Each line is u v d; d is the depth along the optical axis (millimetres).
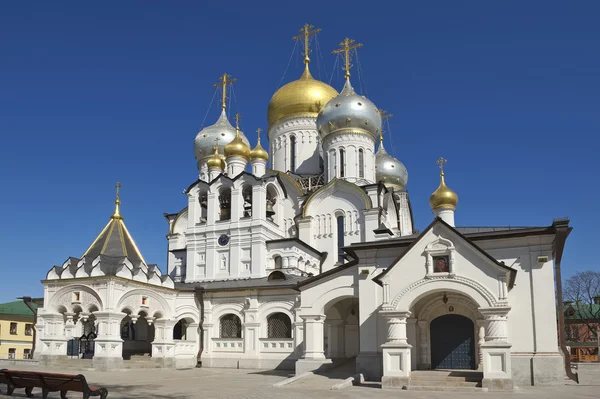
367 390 22438
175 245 50812
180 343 38281
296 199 48594
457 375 23703
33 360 35625
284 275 39812
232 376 30281
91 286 34250
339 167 48344
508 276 23141
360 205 45000
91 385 23906
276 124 56031
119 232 38438
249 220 43250
